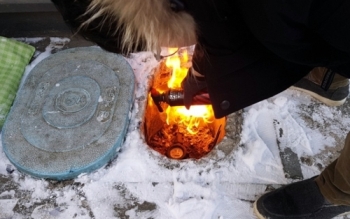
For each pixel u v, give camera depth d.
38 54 1.53
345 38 0.62
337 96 1.33
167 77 1.47
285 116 1.34
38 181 1.19
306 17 0.61
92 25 0.66
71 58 1.42
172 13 0.64
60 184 1.19
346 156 0.86
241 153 1.23
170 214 1.14
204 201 1.15
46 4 1.47
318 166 1.24
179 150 1.48
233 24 0.68
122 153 1.24
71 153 1.20
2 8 1.48
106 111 1.28
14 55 1.45
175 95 1.13
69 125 1.25
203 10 0.65
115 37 0.70
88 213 1.14
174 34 0.68
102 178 1.20
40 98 1.32
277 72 0.79
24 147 1.21
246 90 0.81
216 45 0.73
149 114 1.40
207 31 0.69
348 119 1.35
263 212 1.11
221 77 0.79
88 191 1.18
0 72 1.41
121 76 1.36
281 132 1.30
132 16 0.64
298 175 1.21
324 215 1.11
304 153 1.26
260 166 1.22
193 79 0.94
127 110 1.28
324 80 1.23
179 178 1.19
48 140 1.22
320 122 1.34
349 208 1.09
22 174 1.21
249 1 0.61
